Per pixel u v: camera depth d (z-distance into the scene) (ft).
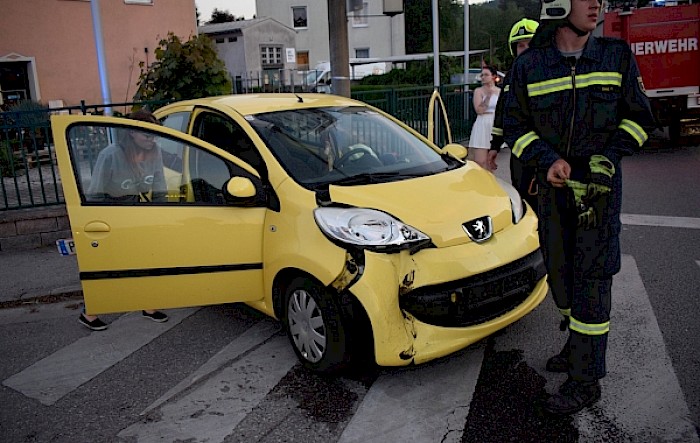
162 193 14.20
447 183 14.21
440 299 11.94
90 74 59.77
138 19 63.31
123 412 12.48
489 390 12.34
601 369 11.00
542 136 10.88
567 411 11.09
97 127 13.74
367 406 12.07
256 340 15.34
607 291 10.87
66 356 15.16
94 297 13.91
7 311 18.29
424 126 36.70
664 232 22.08
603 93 10.33
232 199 13.50
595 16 10.12
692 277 17.66
